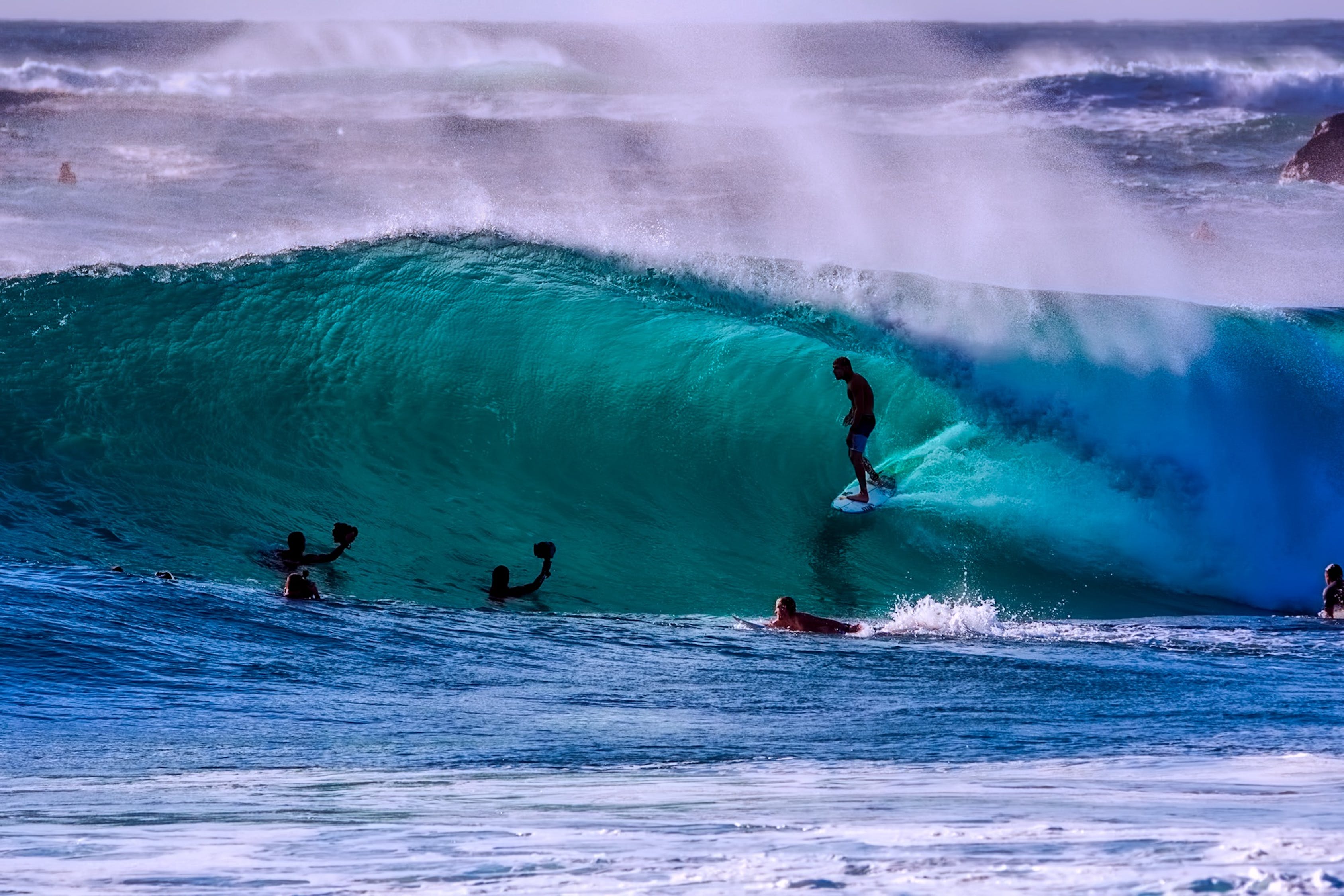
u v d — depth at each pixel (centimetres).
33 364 5622
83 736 2342
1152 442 5909
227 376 5769
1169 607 5247
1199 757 2106
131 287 6153
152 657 3036
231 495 5153
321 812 1382
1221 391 6028
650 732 2475
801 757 2153
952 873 788
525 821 1252
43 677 2783
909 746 2302
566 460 5744
